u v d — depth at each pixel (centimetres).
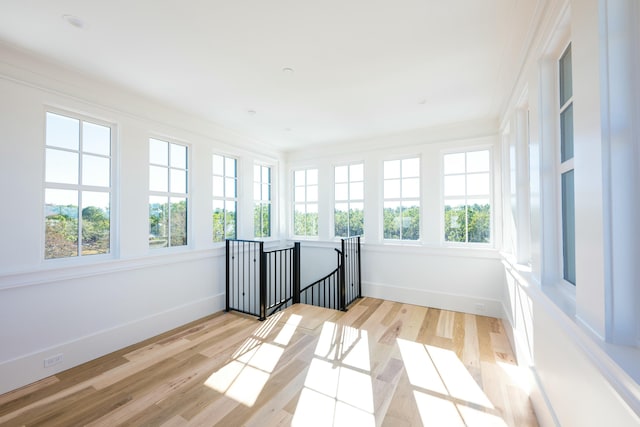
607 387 96
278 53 221
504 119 311
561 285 167
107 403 195
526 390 208
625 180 95
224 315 372
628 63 96
